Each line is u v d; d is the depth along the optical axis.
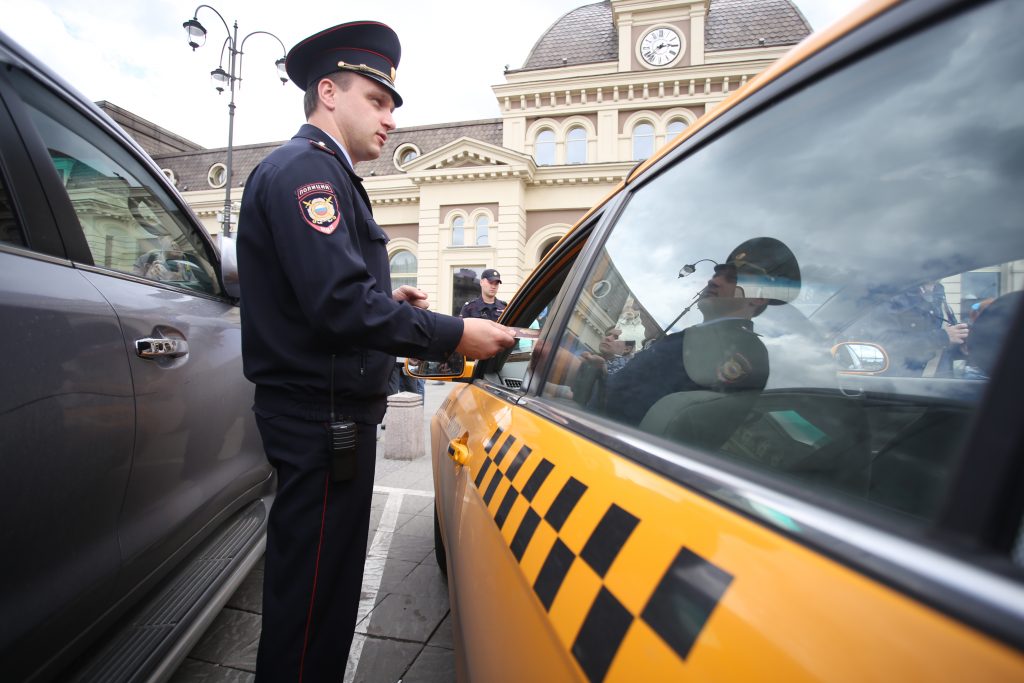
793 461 0.57
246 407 2.10
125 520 1.42
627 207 1.08
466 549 1.10
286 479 1.23
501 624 0.77
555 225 17.31
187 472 1.71
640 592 0.51
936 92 0.51
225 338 1.99
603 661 0.50
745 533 0.46
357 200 1.31
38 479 1.13
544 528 0.75
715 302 0.75
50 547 1.17
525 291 1.87
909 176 0.54
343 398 1.25
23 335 1.12
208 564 1.79
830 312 0.61
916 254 0.53
